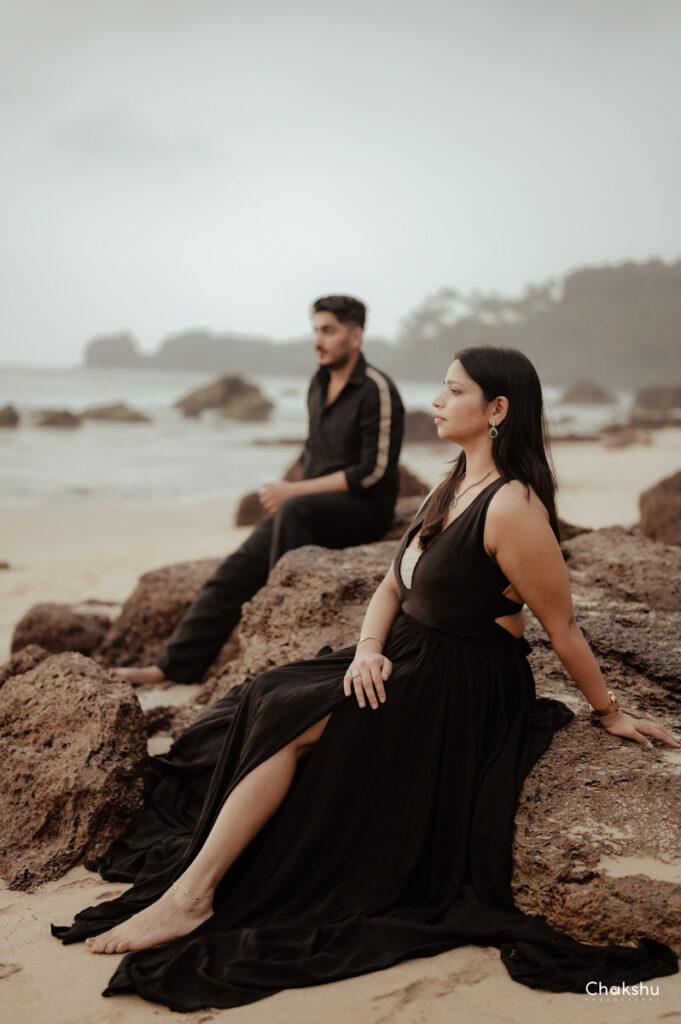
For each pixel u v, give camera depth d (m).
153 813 3.34
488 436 2.84
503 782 2.77
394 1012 2.28
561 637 2.86
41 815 3.21
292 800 2.76
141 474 21.17
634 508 14.44
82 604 7.23
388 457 5.05
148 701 4.63
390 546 4.53
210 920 2.65
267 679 2.96
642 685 3.42
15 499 16.50
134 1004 2.36
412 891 2.74
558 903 2.52
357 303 5.12
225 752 2.93
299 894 2.70
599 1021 2.22
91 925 2.69
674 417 41.66
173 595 5.41
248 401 42.66
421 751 2.79
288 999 2.34
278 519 4.83
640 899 2.45
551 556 2.72
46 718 3.48
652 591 4.11
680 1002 2.28
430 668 2.84
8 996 2.40
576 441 30.23
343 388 5.14
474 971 2.43
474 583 2.78
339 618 3.93
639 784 2.78
